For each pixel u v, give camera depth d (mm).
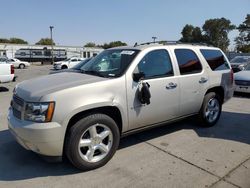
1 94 9969
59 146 3352
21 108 3443
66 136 3449
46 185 3301
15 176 3508
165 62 4480
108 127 3729
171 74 4504
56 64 29750
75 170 3660
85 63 4957
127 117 3920
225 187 3270
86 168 3609
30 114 3312
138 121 4094
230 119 6242
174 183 3352
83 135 3539
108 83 3688
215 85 5348
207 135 5078
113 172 3615
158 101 4273
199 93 5039
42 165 3803
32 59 48844
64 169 3689
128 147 4445
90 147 3613
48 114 3244
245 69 10883
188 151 4316
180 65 4691
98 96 3568
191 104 4926
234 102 8445
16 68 34219
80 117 3549
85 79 3760
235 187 3273
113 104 3701
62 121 3305
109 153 3793
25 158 4012
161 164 3852
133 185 3305
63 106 3307
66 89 3379
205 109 5289
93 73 4137
